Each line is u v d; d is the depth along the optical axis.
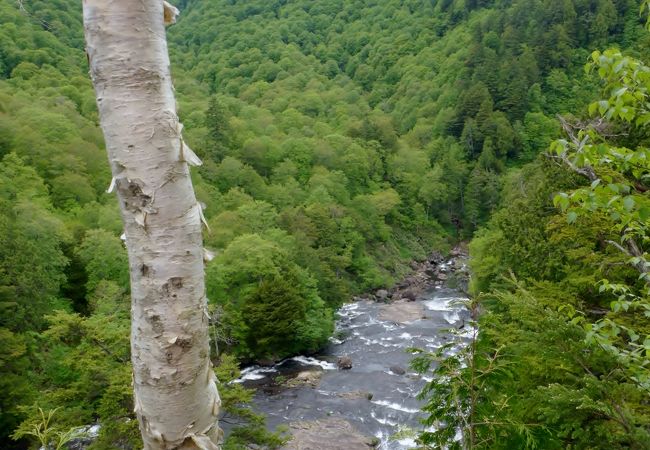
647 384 4.21
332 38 129.62
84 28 2.35
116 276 28.17
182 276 2.45
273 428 19.62
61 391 12.52
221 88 107.12
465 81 80.06
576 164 4.51
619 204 4.25
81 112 59.22
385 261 48.34
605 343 4.45
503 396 4.59
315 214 43.56
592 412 4.31
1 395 17.77
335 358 27.38
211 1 149.12
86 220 34.97
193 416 2.54
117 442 11.95
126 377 11.91
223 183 49.75
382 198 55.44
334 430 19.44
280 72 106.12
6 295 20.70
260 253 29.14
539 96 72.19
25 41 67.19
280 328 26.42
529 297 5.60
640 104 4.45
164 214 2.39
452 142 70.56
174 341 2.43
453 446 4.44
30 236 26.11
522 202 22.75
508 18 89.50
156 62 2.37
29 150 39.66
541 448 4.37
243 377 25.06
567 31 77.62
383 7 130.38
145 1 2.33
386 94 101.94
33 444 11.19
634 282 9.49
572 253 10.38
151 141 2.34
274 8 143.50
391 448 18.42
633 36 73.25
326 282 35.03
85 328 13.65
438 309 36.00
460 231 59.59
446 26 109.06
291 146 59.03
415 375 24.55
